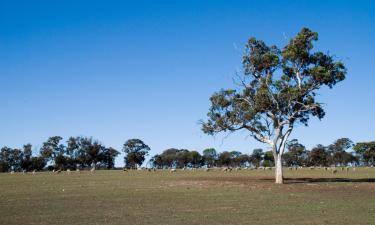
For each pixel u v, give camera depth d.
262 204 28.97
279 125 56.62
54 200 31.81
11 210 25.56
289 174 94.88
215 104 58.62
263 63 56.41
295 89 54.62
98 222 20.84
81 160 192.62
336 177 75.75
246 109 57.81
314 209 26.03
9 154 185.25
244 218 22.17
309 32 54.84
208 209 26.08
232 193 38.94
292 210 25.55
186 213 24.17
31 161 187.00
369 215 23.20
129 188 46.06
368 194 37.62
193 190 42.88
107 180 67.00
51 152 188.88
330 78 54.53
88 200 31.81
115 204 28.97
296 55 54.78
